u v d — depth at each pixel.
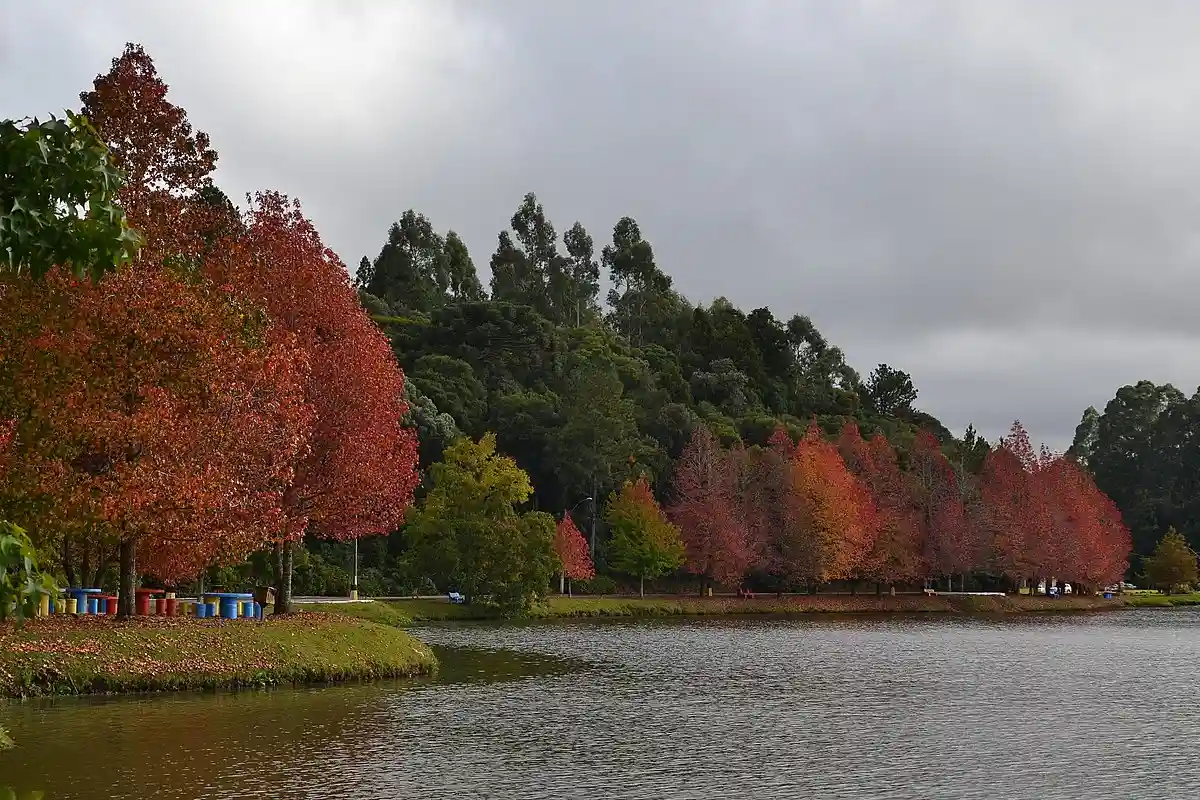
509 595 89.75
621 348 176.88
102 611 43.62
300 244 46.50
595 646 61.72
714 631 78.31
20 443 33.31
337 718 29.98
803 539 114.00
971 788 23.20
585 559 109.69
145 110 38.00
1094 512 129.88
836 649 61.19
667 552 112.50
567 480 130.62
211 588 72.50
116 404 34.06
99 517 32.59
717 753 26.64
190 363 35.12
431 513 93.06
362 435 46.06
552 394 145.50
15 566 9.07
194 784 21.52
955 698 38.34
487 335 154.00
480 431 135.75
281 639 38.41
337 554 105.50
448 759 24.98
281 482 42.41
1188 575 149.38
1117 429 195.62
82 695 31.61
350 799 20.83
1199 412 181.50
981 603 118.38
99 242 10.51
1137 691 40.97
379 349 48.12
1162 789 23.28
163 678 33.41
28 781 21.34
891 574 119.38
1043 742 29.06
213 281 39.06
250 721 28.81
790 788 22.84
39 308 33.16
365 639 42.25
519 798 21.34
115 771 22.38
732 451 124.56
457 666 47.59
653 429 145.88
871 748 27.75
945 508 123.19
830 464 115.50
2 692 30.33
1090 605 127.62
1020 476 125.81
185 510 34.91
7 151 10.20
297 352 39.56
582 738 28.50
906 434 169.75
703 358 192.75
